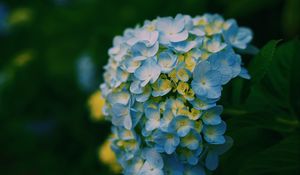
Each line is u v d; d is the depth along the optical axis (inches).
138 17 37.6
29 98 43.9
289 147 16.4
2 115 45.0
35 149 44.9
